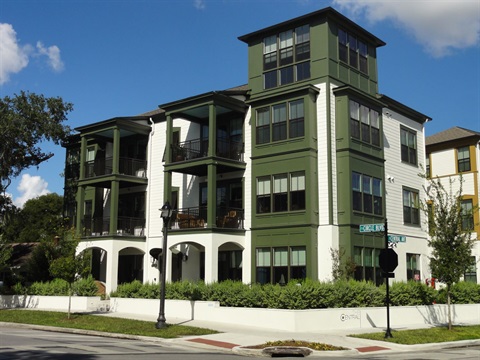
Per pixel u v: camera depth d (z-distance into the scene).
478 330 21.25
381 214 28.52
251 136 28.67
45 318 23.75
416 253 31.70
